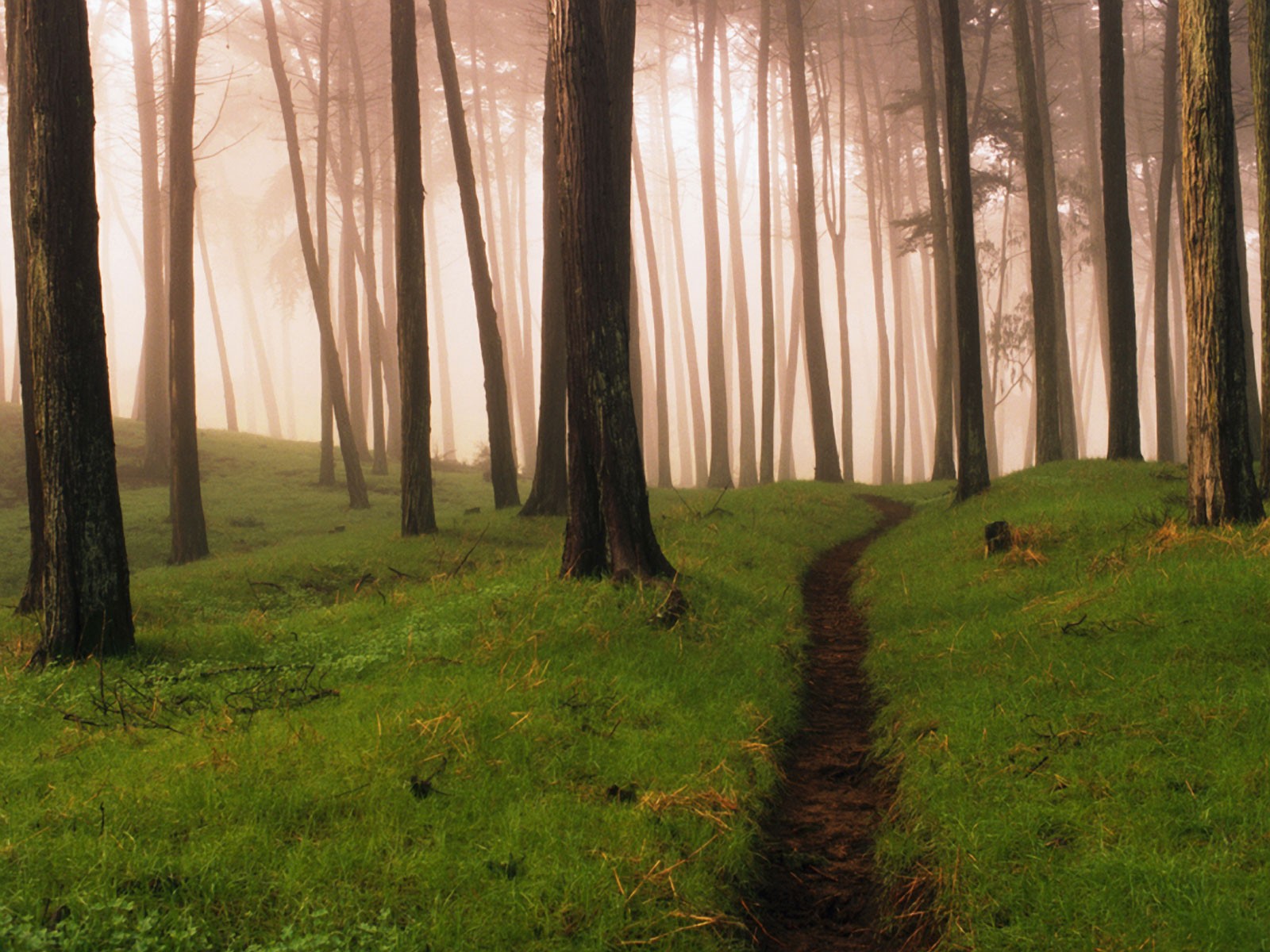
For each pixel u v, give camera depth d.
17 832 4.96
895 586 12.52
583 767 6.05
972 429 19.47
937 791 5.77
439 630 9.20
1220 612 7.72
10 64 13.77
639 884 4.70
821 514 20.67
